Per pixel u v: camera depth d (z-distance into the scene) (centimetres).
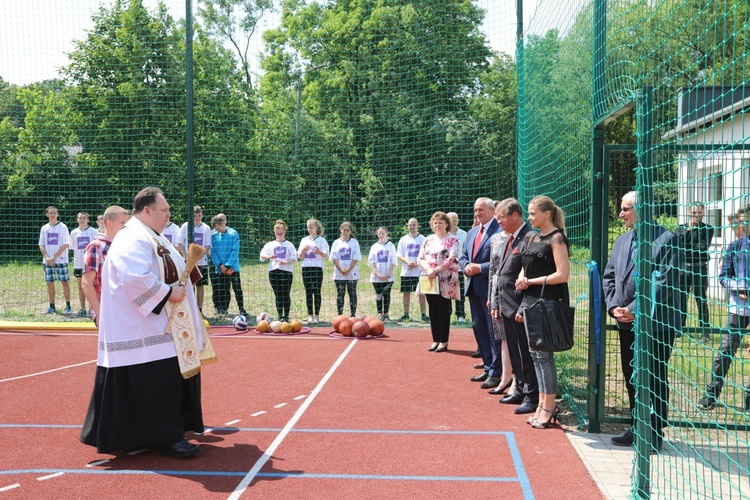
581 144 645
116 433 491
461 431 573
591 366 566
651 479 462
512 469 482
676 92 428
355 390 721
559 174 747
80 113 1723
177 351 504
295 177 1872
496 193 1617
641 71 458
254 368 834
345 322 1077
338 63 2009
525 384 633
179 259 529
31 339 1059
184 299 515
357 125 1933
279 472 477
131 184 1725
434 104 1802
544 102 820
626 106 475
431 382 758
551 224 552
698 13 393
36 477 467
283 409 645
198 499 429
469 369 827
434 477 467
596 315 565
